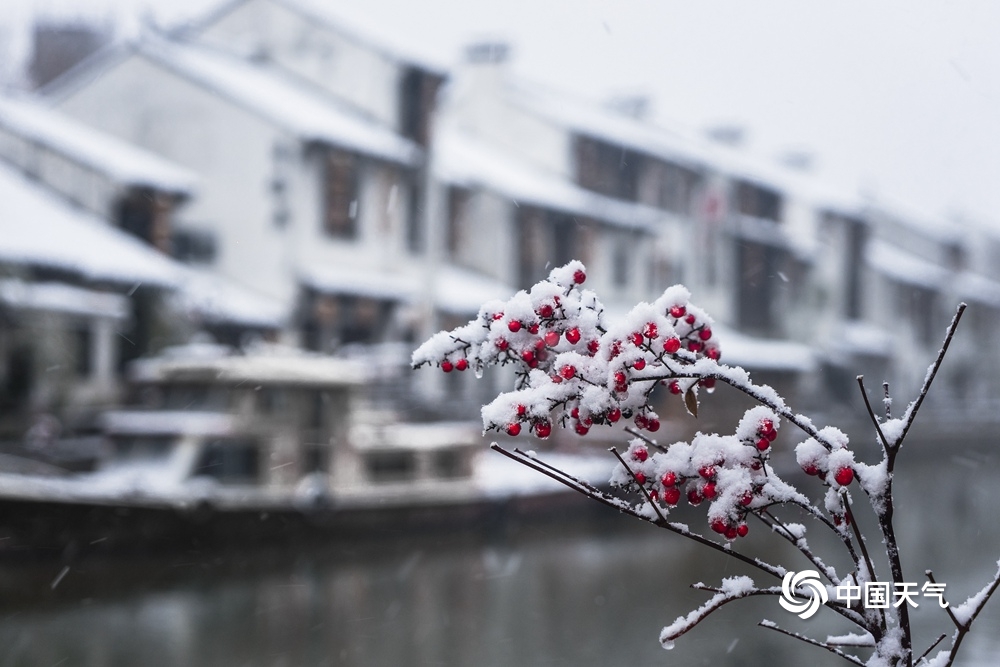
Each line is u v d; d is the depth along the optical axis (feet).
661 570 54.60
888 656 7.98
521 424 7.95
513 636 40.78
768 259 147.02
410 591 48.29
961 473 125.80
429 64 100.37
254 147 89.40
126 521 47.52
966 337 205.46
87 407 74.28
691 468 8.09
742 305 143.33
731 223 141.18
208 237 90.48
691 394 8.04
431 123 101.65
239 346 83.41
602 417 7.96
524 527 65.67
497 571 53.57
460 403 93.30
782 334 148.36
